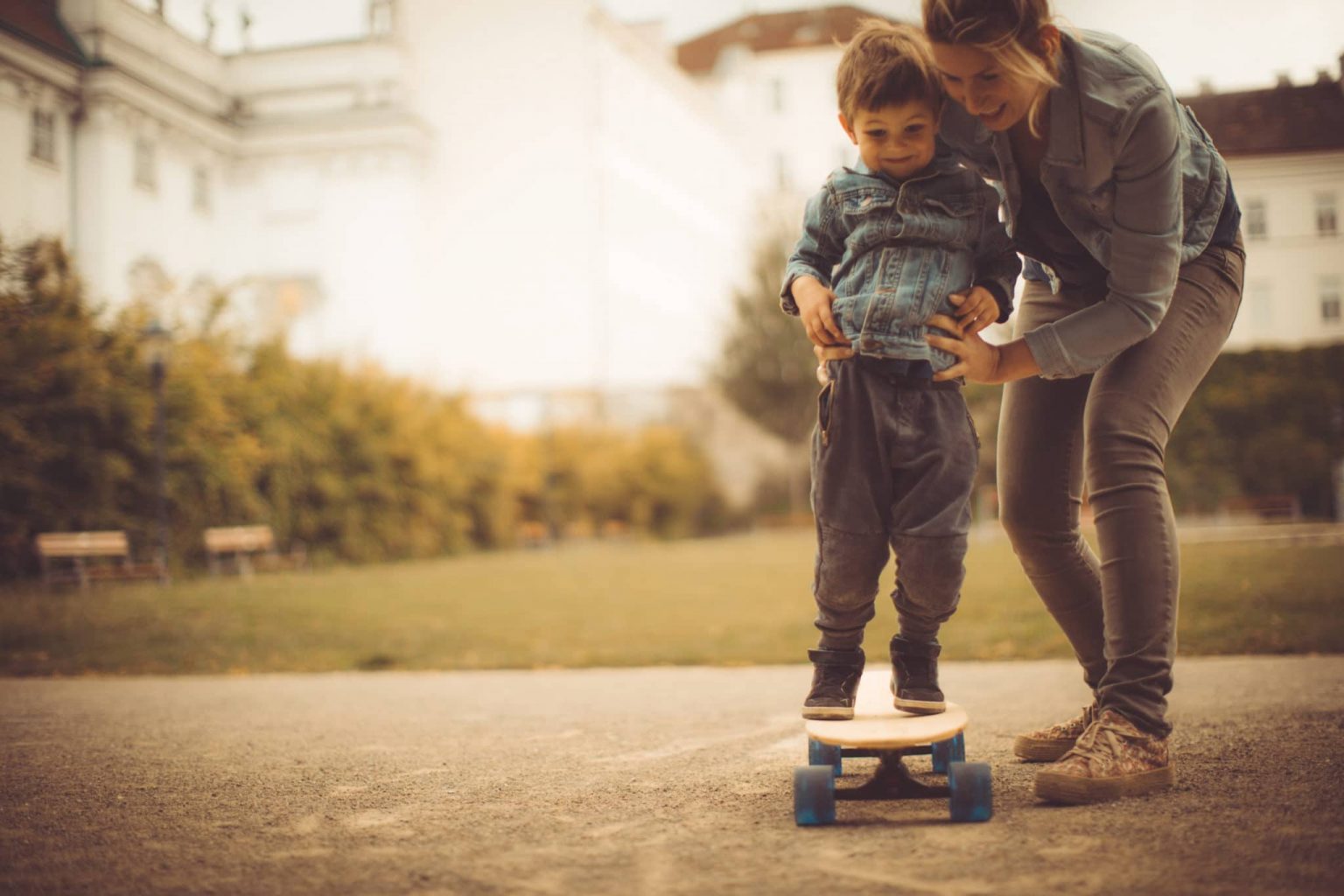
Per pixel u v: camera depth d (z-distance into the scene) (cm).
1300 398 2356
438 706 475
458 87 3062
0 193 1866
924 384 241
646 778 296
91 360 1284
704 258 4131
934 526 238
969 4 220
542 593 1111
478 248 3033
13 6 2019
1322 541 1466
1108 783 240
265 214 2814
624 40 3278
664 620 856
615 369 3123
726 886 189
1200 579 896
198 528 1451
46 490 1266
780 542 2352
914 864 198
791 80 5100
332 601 1032
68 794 287
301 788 293
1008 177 254
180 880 204
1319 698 398
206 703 499
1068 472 288
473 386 2344
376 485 1783
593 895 187
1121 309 246
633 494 2648
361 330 2805
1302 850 198
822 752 263
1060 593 295
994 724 375
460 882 197
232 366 1630
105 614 911
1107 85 235
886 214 243
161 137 2397
